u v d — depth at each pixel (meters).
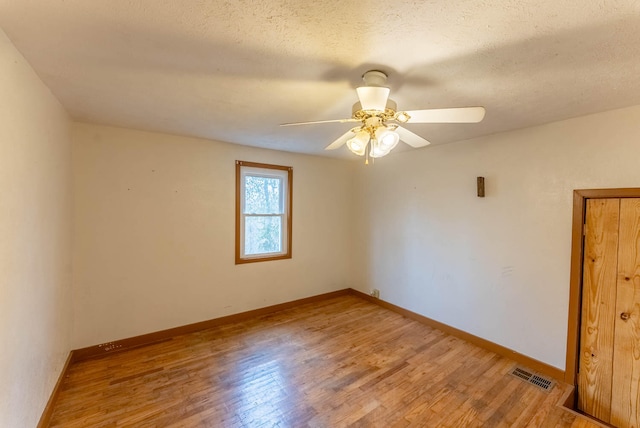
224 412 2.00
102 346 2.76
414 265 3.68
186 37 1.31
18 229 1.48
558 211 2.44
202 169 3.29
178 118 2.51
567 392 2.29
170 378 2.38
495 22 1.18
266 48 1.40
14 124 1.42
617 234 2.16
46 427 1.83
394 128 1.80
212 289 3.40
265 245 3.89
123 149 2.83
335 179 4.49
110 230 2.79
